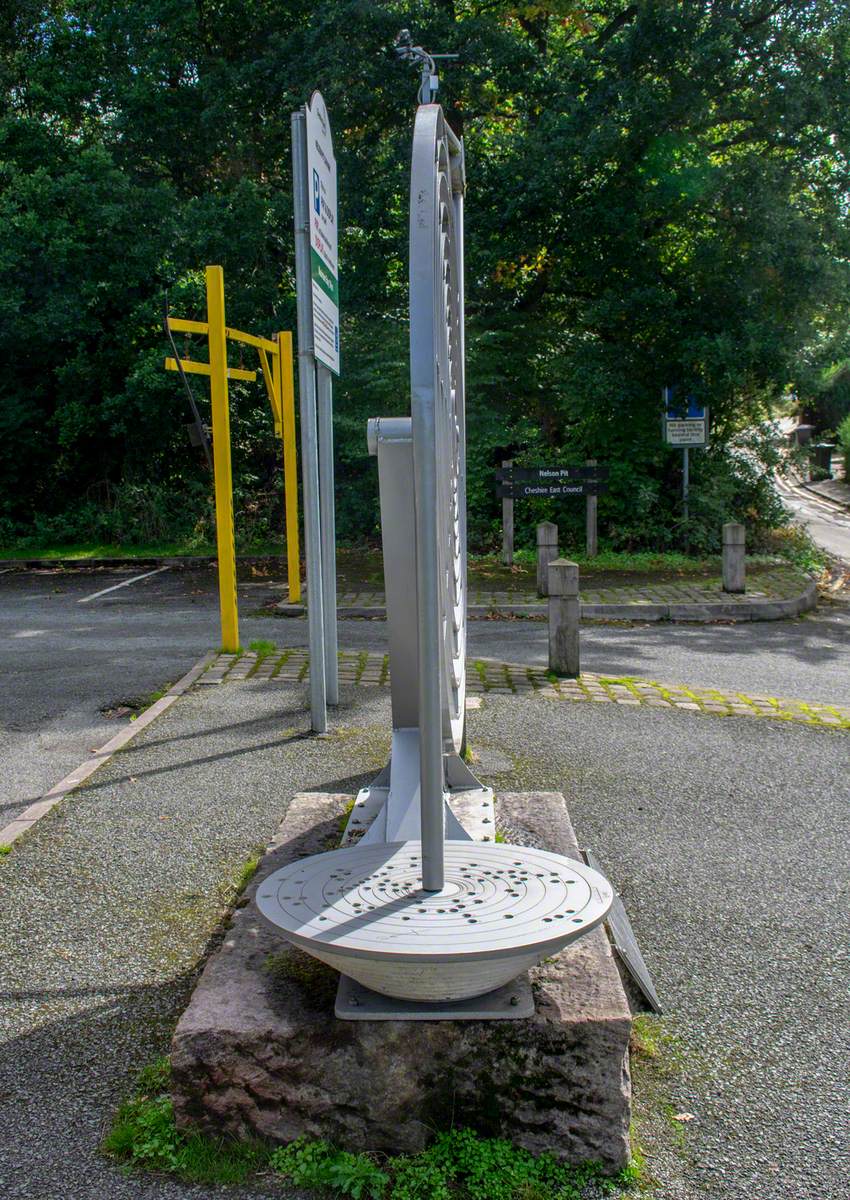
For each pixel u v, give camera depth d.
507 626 11.00
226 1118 2.51
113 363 18.62
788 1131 2.66
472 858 2.82
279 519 19.84
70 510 19.66
